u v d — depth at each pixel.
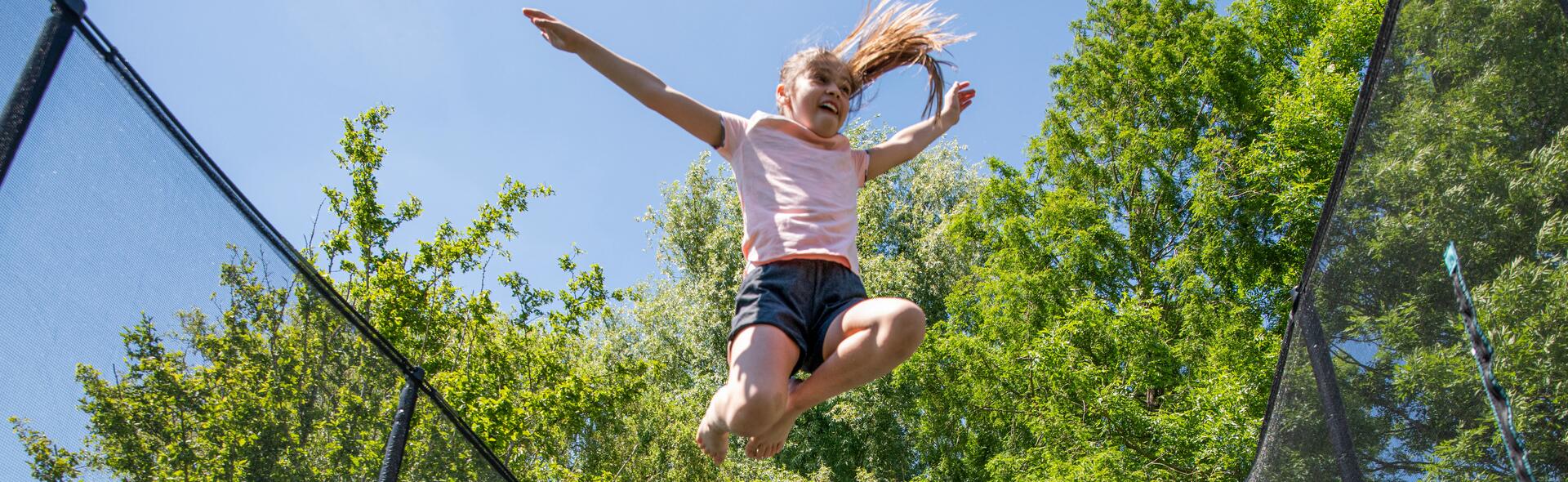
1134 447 12.14
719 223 21.19
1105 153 15.49
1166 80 15.38
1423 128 1.73
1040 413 12.58
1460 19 1.62
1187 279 13.34
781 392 1.85
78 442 1.72
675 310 20.52
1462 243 1.61
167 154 1.96
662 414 14.78
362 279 12.62
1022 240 14.62
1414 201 1.77
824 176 2.17
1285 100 13.48
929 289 18.89
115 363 1.79
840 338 1.95
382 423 2.67
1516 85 1.49
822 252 2.04
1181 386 12.58
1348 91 12.81
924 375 14.52
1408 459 1.85
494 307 13.05
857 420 18.30
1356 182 2.05
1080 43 16.64
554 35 2.03
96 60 1.78
